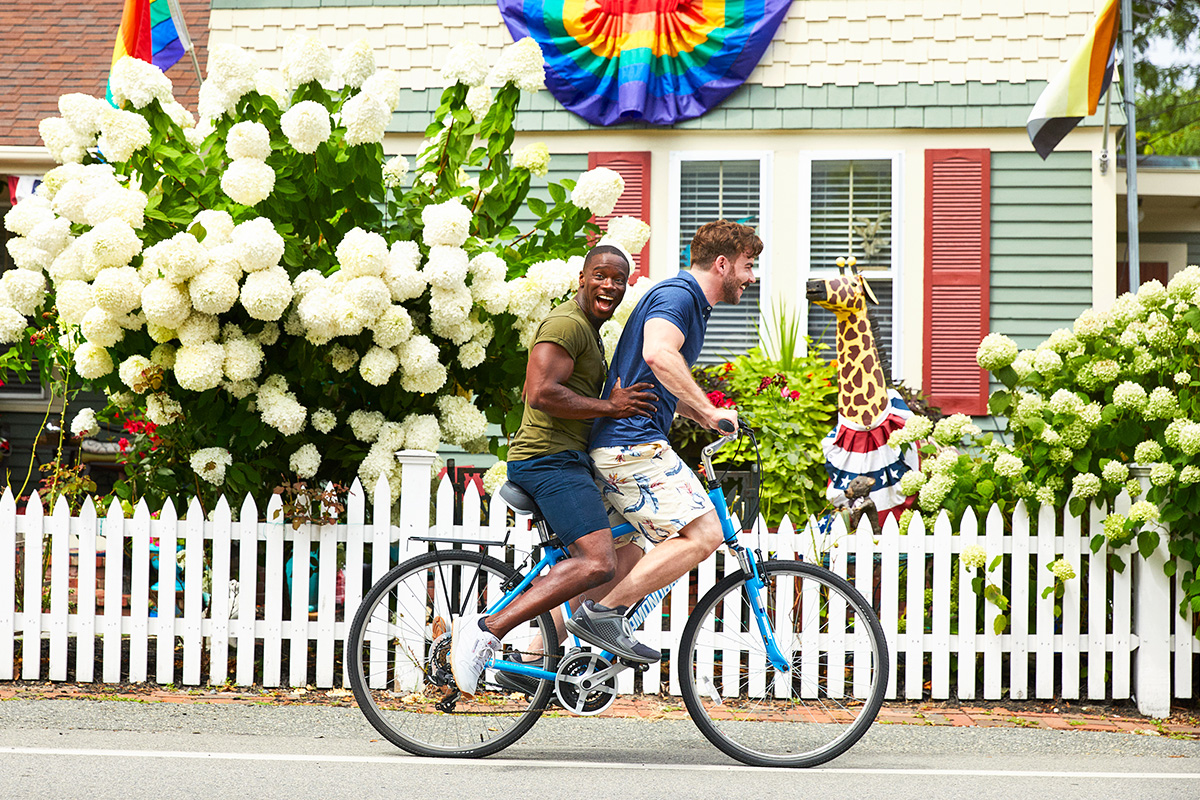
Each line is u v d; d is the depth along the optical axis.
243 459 6.48
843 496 7.02
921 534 5.92
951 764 4.75
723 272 4.87
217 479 6.14
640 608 4.80
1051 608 5.93
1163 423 6.00
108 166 6.60
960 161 10.19
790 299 10.38
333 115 6.76
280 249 5.89
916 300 10.24
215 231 5.99
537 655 4.85
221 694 5.78
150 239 6.23
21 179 11.52
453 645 4.63
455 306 6.20
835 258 10.39
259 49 10.62
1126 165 10.54
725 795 4.18
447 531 5.91
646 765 4.65
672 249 10.45
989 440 6.30
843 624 5.72
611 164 10.46
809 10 10.34
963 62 10.20
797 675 5.52
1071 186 10.09
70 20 13.10
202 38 12.58
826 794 4.22
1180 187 11.64
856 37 10.29
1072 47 10.09
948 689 5.93
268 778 4.28
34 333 6.98
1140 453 5.87
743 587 4.92
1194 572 5.77
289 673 6.15
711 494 4.80
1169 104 23.89
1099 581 5.89
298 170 6.43
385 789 4.16
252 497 6.09
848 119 10.27
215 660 5.91
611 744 5.02
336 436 6.65
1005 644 5.95
